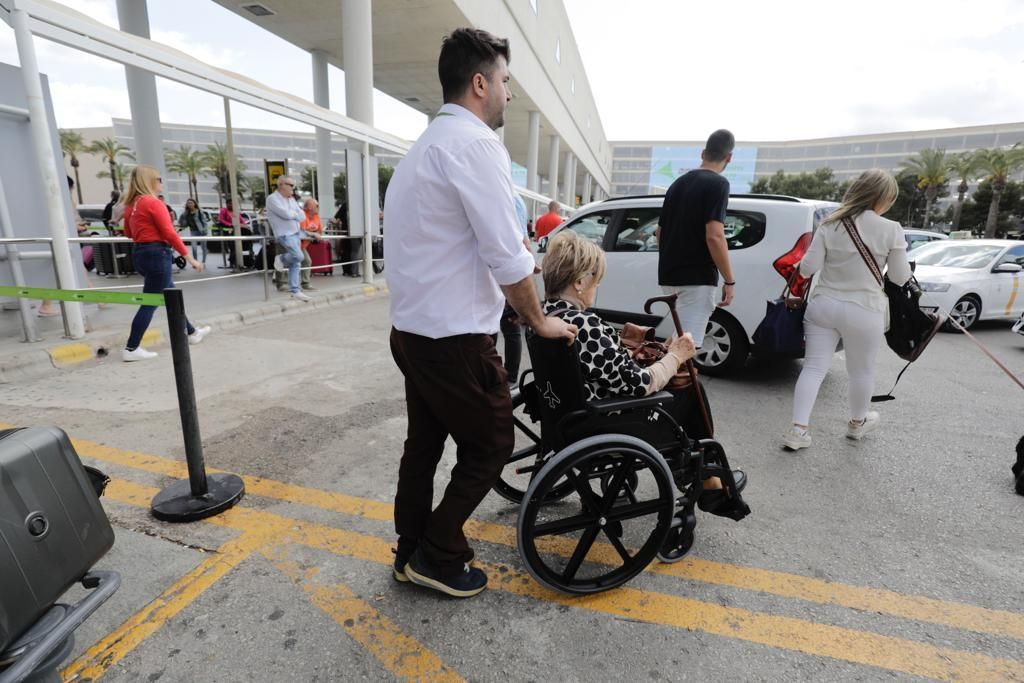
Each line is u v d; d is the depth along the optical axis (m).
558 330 1.77
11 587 1.29
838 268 3.13
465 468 1.91
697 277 3.62
